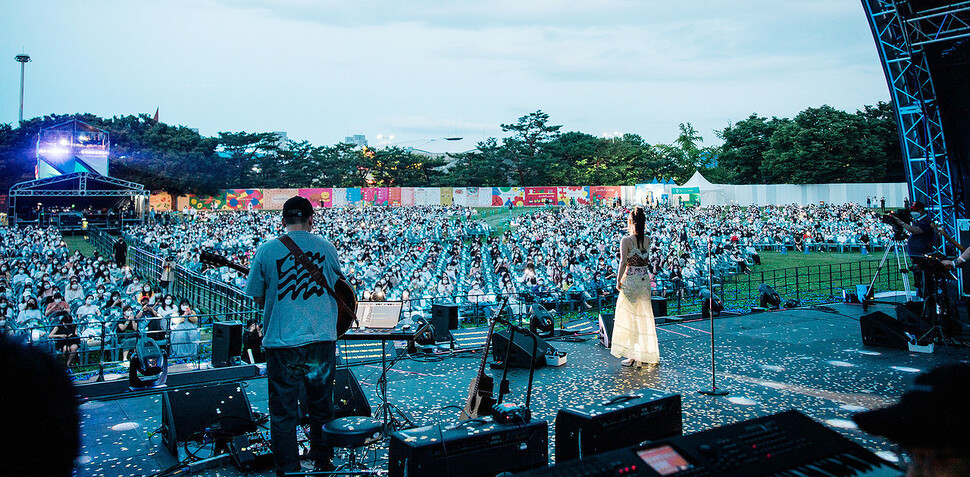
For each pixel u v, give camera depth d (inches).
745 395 265.0
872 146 2765.7
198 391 219.3
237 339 339.3
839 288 864.3
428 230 1887.3
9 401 44.9
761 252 1512.1
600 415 154.3
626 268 331.6
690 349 373.1
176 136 2901.1
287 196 2817.4
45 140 2151.8
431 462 133.0
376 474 172.7
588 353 367.9
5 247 1219.9
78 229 1888.5
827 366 322.7
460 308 670.5
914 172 546.6
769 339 403.2
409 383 300.4
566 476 87.7
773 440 97.7
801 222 1766.7
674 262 888.9
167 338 442.3
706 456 92.4
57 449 47.3
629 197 2738.7
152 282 957.2
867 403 251.1
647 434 164.4
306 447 205.0
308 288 174.4
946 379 60.3
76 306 611.8
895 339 368.2
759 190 2706.7
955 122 514.3
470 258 1170.6
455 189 2807.6
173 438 206.1
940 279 370.9
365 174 3486.7
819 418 229.1
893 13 513.3
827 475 92.7
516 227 2078.0
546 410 248.8
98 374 322.0
